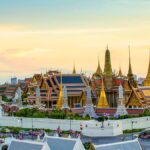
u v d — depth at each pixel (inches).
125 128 7829.7
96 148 3828.7
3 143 5433.1
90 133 7450.8
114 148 3878.0
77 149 4158.5
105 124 7455.7
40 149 3981.3
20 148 4104.3
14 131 7628.0
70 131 7455.7
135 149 3991.1
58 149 4188.0
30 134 7140.8
